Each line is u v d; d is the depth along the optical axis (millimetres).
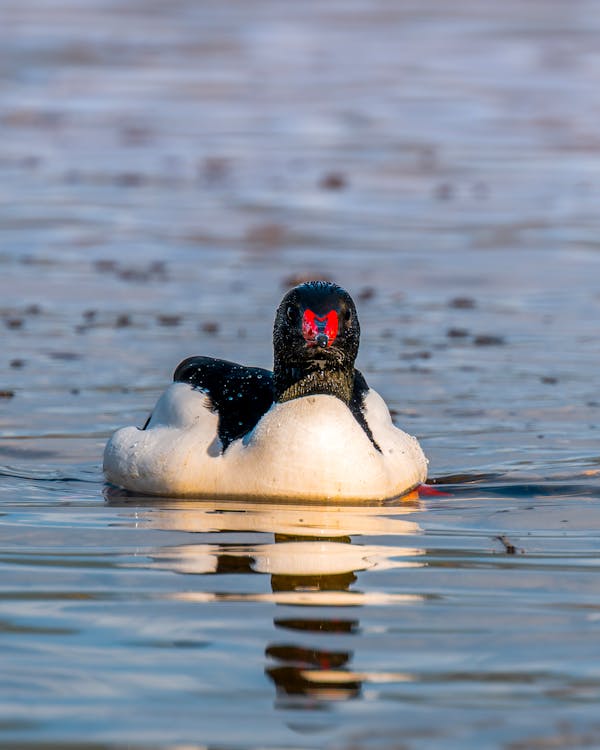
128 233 25266
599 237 25344
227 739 6117
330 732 6195
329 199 29016
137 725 6266
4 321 18531
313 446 10727
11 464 12195
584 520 10344
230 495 10914
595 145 35969
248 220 26750
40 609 7918
